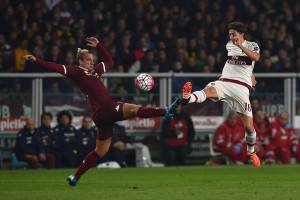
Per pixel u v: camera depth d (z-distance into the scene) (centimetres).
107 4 7531
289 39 7800
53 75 6419
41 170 5541
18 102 6369
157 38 7294
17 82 6372
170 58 7044
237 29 4088
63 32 6975
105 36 7025
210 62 7000
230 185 4166
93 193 3722
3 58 6731
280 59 7325
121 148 6125
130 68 6869
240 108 4231
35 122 6394
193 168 5722
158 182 4422
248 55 4053
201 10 7712
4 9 7138
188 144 6419
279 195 3622
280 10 8156
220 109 6712
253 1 8194
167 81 6556
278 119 6550
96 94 3878
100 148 3947
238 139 6353
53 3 7575
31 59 3784
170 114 3872
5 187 4100
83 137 6116
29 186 4153
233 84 4188
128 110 3834
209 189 3925
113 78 6481
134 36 7156
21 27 7044
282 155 6494
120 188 4006
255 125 6438
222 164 6388
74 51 6800
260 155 6388
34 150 6031
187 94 3919
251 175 4938
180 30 7538
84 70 3903
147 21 7400
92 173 5200
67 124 6122
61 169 5709
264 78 6788
